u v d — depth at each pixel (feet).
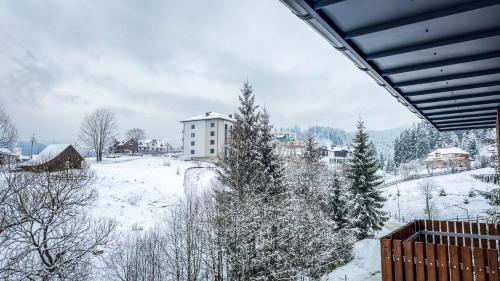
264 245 59.36
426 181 165.27
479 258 15.71
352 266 63.52
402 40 13.91
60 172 55.67
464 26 12.62
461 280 16.05
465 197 141.28
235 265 57.11
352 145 96.22
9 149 59.82
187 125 235.81
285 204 68.74
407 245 17.43
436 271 16.58
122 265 56.13
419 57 15.61
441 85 19.86
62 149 128.57
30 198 50.83
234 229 57.57
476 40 13.52
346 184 96.32
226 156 73.51
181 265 61.05
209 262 62.64
